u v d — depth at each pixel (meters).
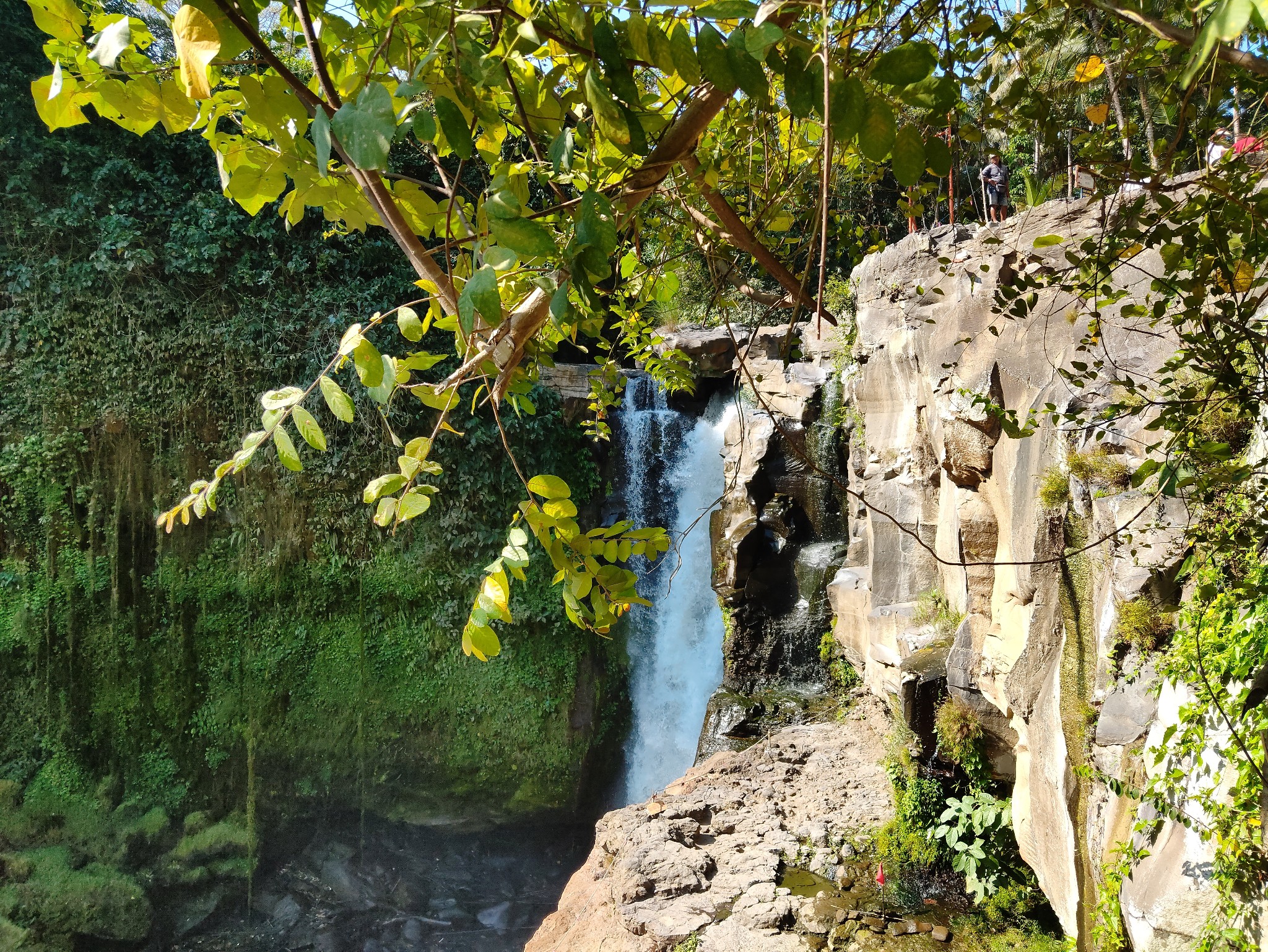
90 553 12.41
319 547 13.62
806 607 13.19
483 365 1.33
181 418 12.97
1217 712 3.49
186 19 1.00
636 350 3.52
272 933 12.68
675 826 9.13
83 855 11.86
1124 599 4.29
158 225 12.94
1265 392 2.12
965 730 7.69
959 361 7.33
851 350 12.51
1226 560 3.70
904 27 1.34
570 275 1.15
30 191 12.02
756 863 8.48
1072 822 4.91
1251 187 1.68
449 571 14.23
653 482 15.32
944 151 1.09
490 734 14.31
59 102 1.23
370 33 1.35
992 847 7.93
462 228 1.44
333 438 13.76
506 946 13.27
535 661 14.47
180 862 12.38
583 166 1.56
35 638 12.06
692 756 14.37
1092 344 2.60
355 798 13.72
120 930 11.51
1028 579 5.89
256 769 13.10
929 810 8.56
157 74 1.29
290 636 13.41
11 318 12.02
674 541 15.12
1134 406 2.54
